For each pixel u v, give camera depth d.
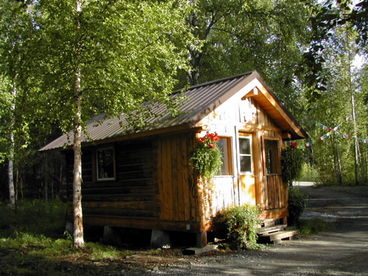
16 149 17.55
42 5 10.11
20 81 10.67
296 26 21.91
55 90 10.53
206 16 23.94
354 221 15.16
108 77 10.10
